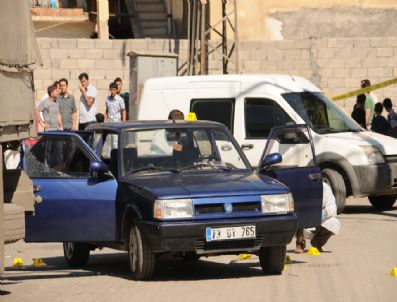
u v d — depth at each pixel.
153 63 62.31
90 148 29.19
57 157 29.55
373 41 69.25
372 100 59.94
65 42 69.25
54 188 28.25
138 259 26.45
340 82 69.62
